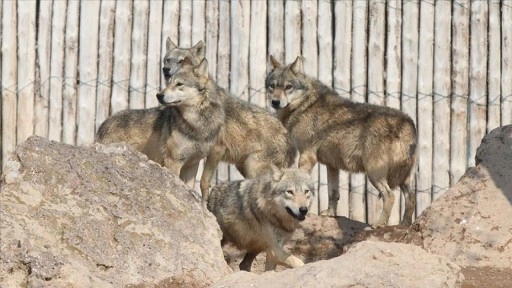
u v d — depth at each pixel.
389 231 15.59
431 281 12.29
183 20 20.45
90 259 12.69
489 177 14.84
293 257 14.49
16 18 20.70
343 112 17.56
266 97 20.05
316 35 20.27
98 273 12.59
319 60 20.20
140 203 13.53
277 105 17.75
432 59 20.12
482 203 14.51
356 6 20.19
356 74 20.16
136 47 20.45
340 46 20.17
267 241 14.52
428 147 20.03
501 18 20.11
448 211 14.55
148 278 12.77
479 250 14.01
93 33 20.55
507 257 13.89
